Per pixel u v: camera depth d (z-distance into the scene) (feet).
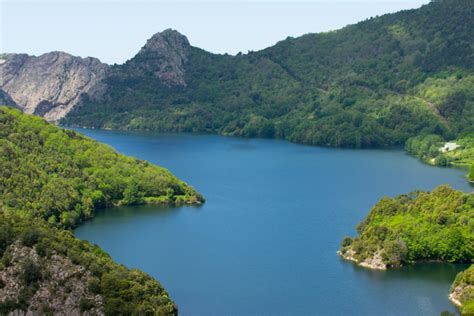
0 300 567.59
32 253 601.62
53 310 568.00
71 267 599.98
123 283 604.08
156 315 584.40
